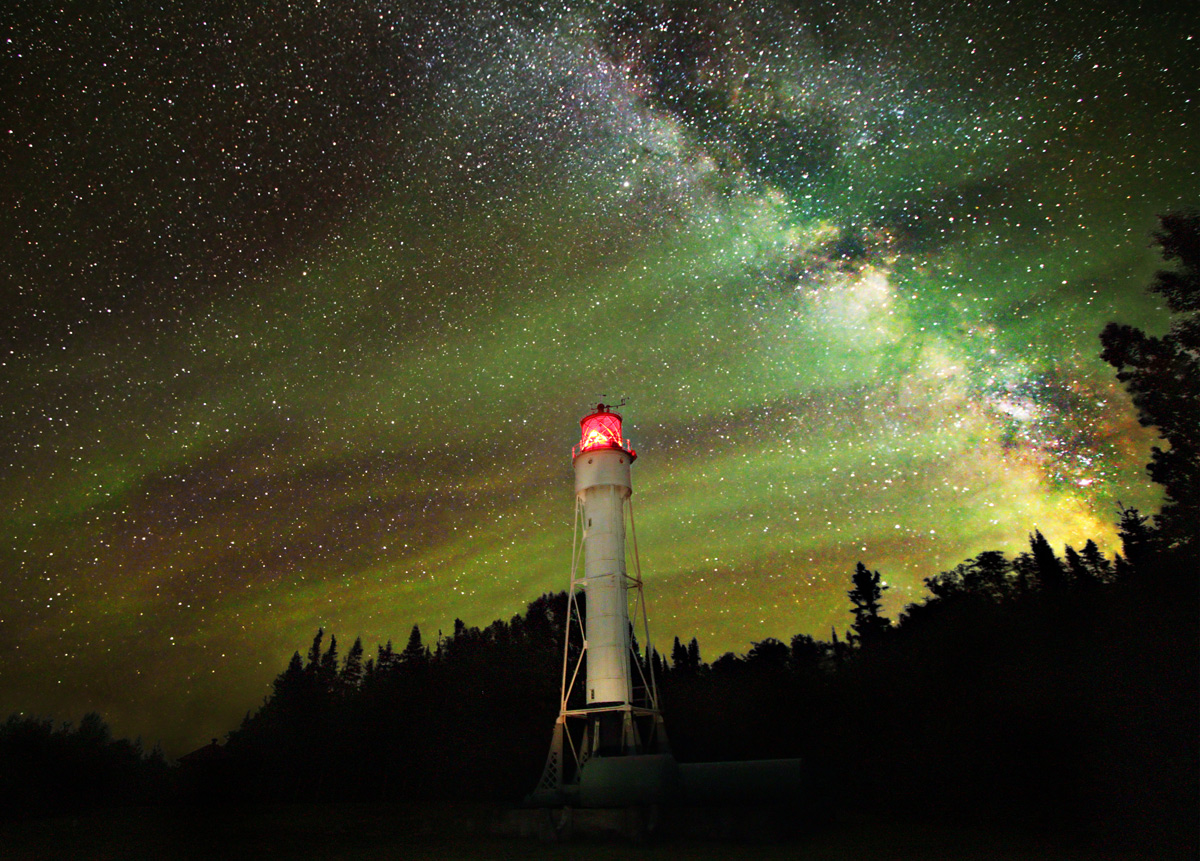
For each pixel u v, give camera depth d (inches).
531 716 1811.0
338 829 1171.9
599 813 909.8
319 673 2363.4
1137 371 1187.9
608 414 1385.3
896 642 1578.5
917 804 1154.0
